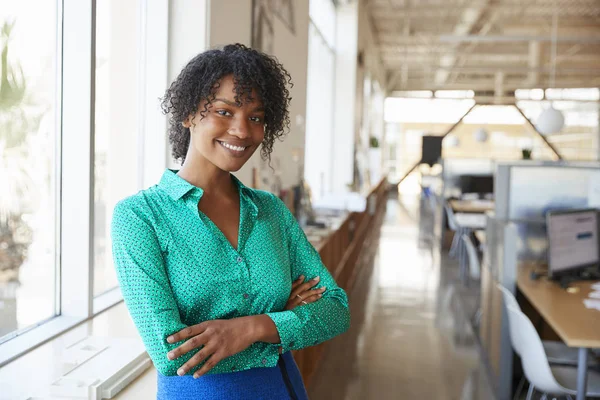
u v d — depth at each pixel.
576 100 20.00
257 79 1.26
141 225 1.22
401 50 18.72
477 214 9.03
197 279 1.24
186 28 3.15
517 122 25.28
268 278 1.32
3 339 2.11
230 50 1.31
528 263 4.23
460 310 6.07
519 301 4.23
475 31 15.80
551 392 3.01
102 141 2.79
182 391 1.26
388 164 24.23
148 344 1.19
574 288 3.75
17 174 2.15
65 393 1.71
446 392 3.99
